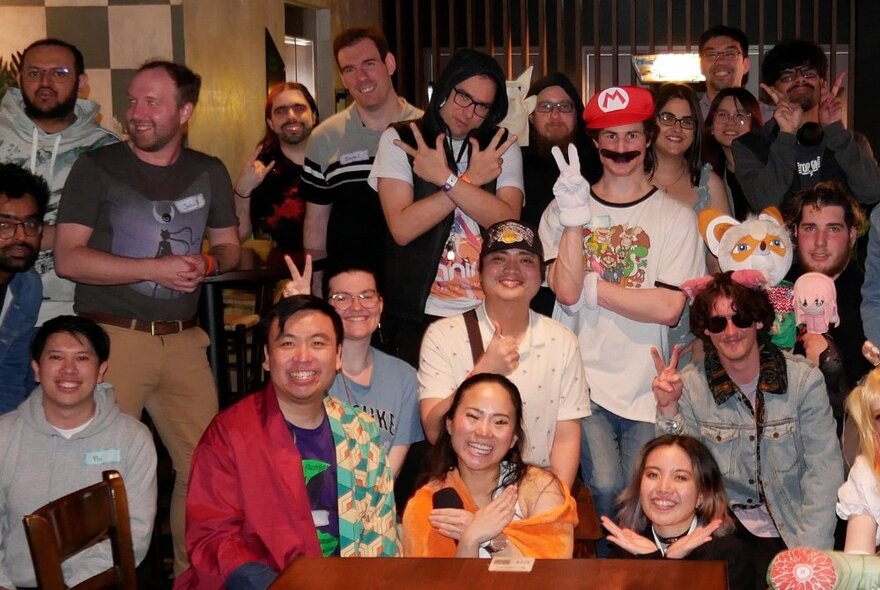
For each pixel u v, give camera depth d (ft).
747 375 11.33
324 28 24.86
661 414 11.53
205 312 14.35
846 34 26.58
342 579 7.50
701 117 13.93
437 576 7.52
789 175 14.30
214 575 9.30
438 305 12.85
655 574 7.47
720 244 12.73
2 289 12.20
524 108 14.21
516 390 10.20
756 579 10.62
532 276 11.31
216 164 13.34
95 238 12.69
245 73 21.84
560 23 24.56
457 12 27.32
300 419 9.87
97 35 19.53
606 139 12.27
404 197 12.88
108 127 19.65
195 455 9.71
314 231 16.37
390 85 15.79
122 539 8.98
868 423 9.78
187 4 19.62
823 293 12.37
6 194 11.89
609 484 11.87
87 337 11.09
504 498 9.35
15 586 11.13
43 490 11.09
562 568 7.61
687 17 23.30
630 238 12.28
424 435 12.13
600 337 12.23
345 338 11.76
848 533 9.97
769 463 11.20
